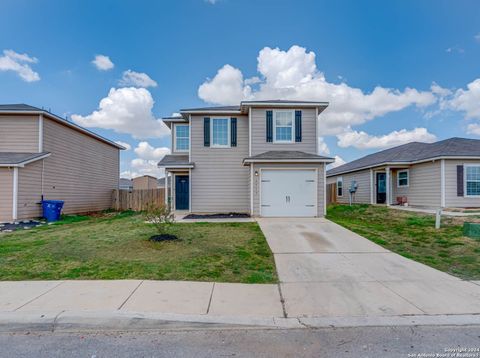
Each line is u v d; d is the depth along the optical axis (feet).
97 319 12.01
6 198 42.37
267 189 42.91
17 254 21.83
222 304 13.82
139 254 21.70
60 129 52.03
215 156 49.96
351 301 14.42
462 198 51.37
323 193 42.88
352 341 10.86
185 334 11.44
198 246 24.12
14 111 45.98
